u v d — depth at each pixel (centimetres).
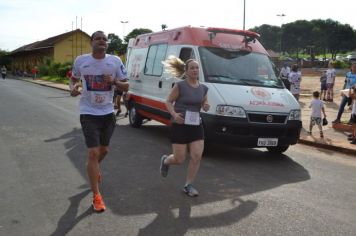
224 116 820
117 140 1021
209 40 953
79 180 672
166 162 631
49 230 480
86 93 550
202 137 605
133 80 1238
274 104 852
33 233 472
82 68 542
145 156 855
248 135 829
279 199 609
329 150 1014
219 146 981
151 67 1128
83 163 780
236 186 667
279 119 851
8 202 567
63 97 2327
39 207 551
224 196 614
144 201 582
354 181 728
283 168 805
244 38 993
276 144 853
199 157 602
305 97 2192
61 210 541
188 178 613
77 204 563
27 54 7875
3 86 3484
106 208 551
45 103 1931
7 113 1512
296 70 1562
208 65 900
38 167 746
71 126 1227
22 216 520
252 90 868
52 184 649
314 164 853
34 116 1440
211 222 513
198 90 591
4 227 487
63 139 1009
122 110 1700
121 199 588
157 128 1233
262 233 484
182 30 1003
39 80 4984
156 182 673
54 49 6222
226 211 552
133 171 736
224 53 940
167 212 542
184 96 585
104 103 554
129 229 486
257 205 580
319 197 627
